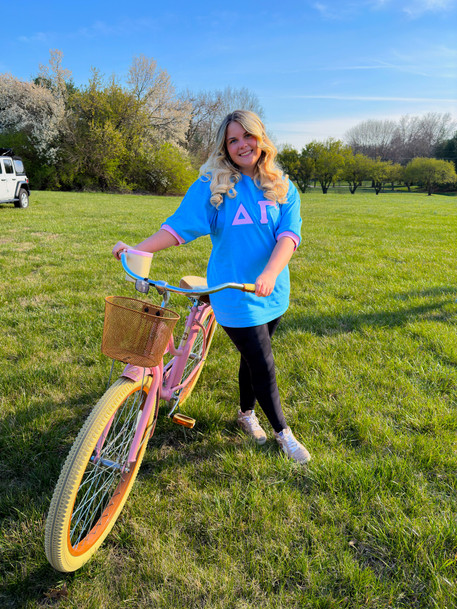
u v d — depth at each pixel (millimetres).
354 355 3650
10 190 14273
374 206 27953
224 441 2592
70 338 3865
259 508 2043
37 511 2002
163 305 1906
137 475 2309
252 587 1684
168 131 37062
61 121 31625
